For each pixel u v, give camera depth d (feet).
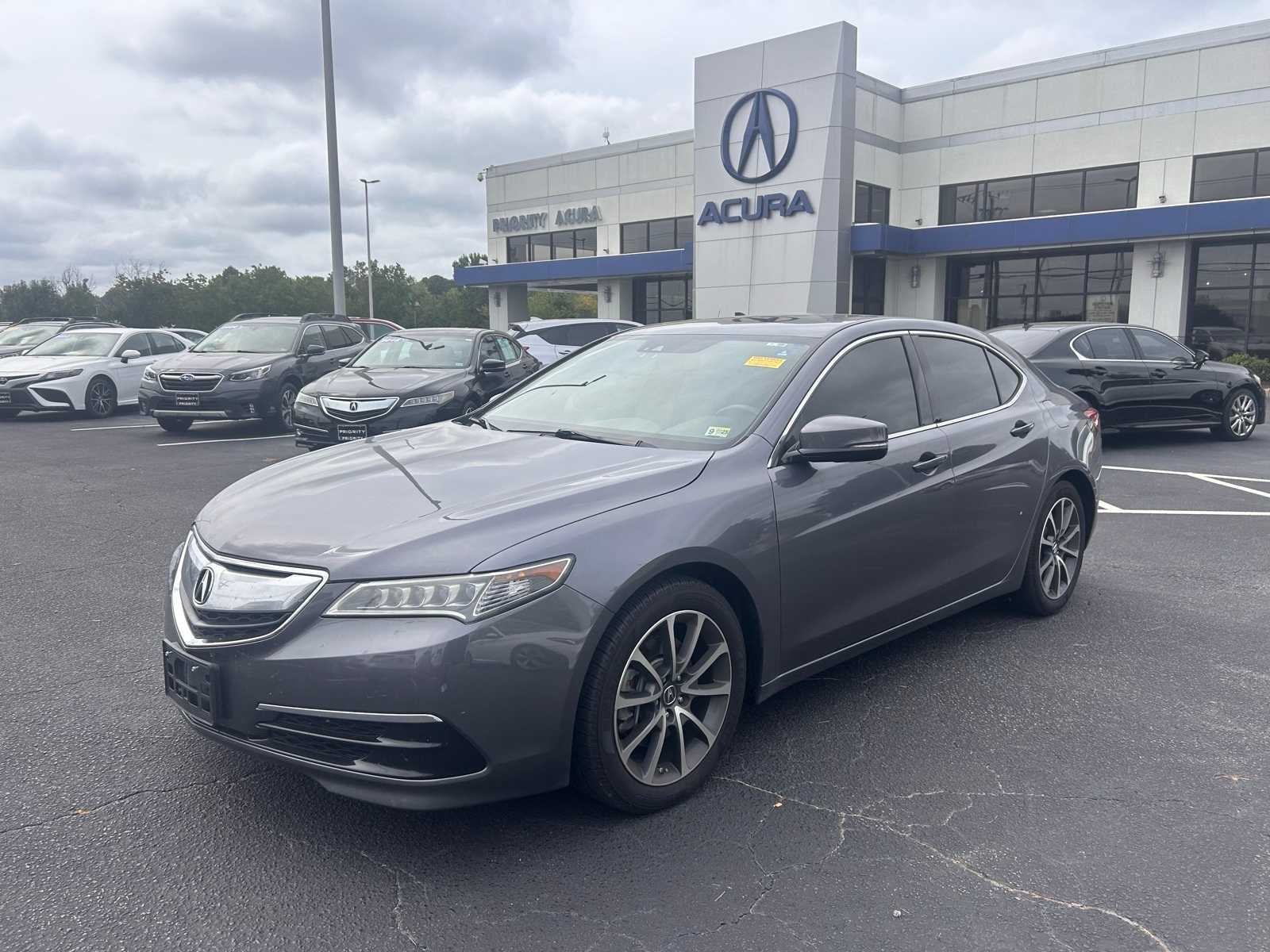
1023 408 16.37
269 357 45.80
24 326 68.90
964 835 10.04
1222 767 11.57
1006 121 86.74
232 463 36.35
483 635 9.03
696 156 89.04
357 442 13.96
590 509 10.11
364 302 340.39
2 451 39.88
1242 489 30.22
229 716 9.43
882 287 93.56
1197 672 14.64
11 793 10.87
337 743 9.12
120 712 13.10
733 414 12.42
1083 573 20.26
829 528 12.12
